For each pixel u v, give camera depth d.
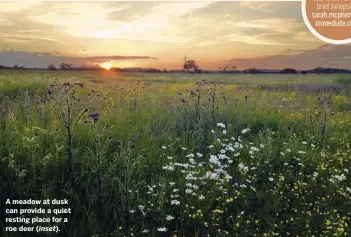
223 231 4.05
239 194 4.79
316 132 8.31
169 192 4.74
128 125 7.07
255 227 4.30
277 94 15.79
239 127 8.04
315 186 5.46
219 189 4.78
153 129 7.03
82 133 5.79
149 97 11.75
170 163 5.20
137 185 4.68
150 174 5.22
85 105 7.41
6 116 6.42
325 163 6.39
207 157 5.94
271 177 5.66
